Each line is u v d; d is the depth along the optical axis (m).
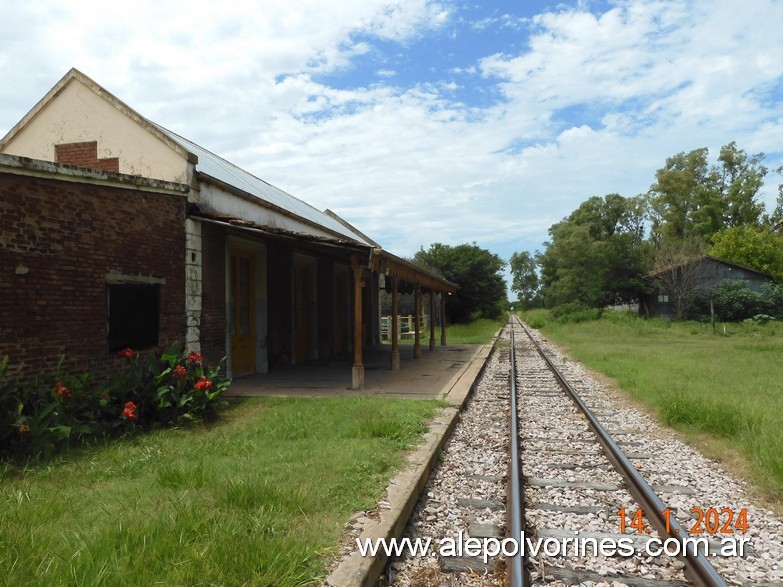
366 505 4.05
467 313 46.94
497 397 10.05
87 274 7.03
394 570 3.50
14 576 2.79
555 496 4.80
